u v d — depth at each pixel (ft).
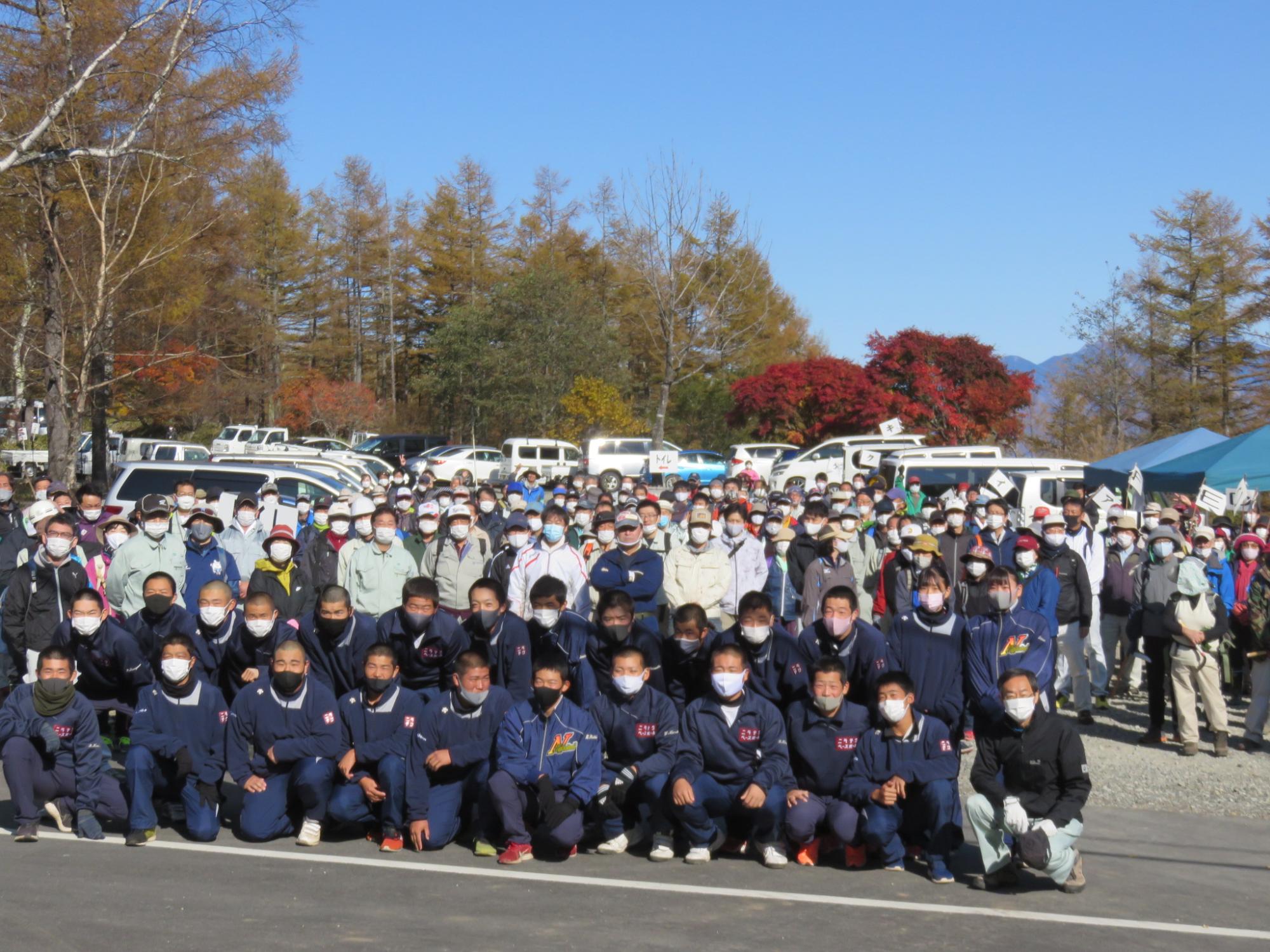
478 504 49.98
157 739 25.13
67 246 82.99
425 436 156.15
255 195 199.31
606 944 19.26
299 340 216.54
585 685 27.53
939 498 71.20
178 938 19.08
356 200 224.74
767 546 43.09
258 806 25.38
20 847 24.32
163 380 115.24
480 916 20.62
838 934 20.08
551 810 24.06
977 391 146.10
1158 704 36.42
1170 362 158.81
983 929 20.57
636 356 209.05
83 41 71.97
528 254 224.74
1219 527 51.24
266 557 36.09
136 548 34.40
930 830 23.82
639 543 34.45
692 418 184.96
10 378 101.30
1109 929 20.74
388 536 35.04
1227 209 158.10
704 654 27.78
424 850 25.14
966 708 27.30
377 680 24.99
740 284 186.29
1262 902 22.80
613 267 222.89
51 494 43.01
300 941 19.11
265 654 28.81
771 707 24.95
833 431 151.12
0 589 37.37
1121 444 152.05
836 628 26.66
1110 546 43.09
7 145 66.23
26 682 25.81
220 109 76.69
